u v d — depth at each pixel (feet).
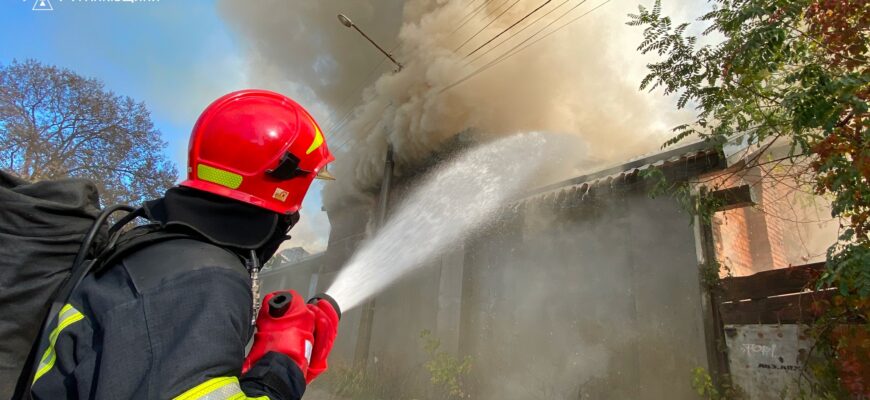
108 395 2.87
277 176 4.42
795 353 13.12
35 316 3.80
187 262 3.52
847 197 9.81
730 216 18.60
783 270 13.94
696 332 16.14
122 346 3.05
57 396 3.27
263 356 3.75
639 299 18.37
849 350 11.19
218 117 4.48
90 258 4.19
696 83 12.93
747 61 10.90
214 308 3.25
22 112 46.44
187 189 4.20
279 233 4.69
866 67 10.55
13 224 3.93
